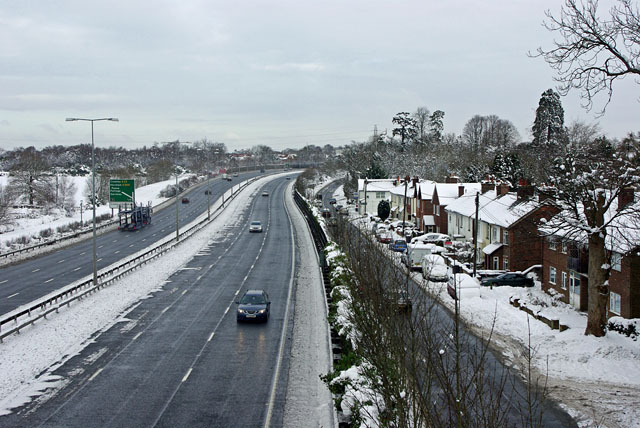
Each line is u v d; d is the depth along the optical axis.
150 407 20.16
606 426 19.45
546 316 33.91
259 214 105.81
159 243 68.75
